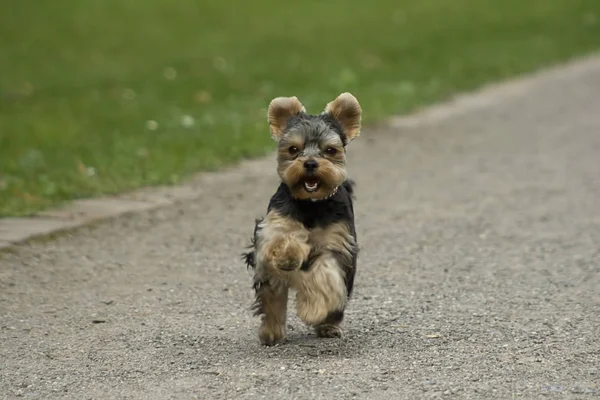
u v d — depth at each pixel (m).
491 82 32.03
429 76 32.09
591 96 28.98
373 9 48.91
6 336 9.88
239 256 13.19
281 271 8.78
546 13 48.03
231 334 9.82
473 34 42.03
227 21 45.81
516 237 14.14
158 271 12.46
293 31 43.00
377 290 11.49
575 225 14.84
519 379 8.33
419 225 14.91
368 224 15.01
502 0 51.91
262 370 8.61
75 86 32.00
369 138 22.73
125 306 10.95
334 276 8.77
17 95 30.50
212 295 11.39
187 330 9.98
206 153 19.91
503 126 24.42
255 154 20.20
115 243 13.75
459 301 10.98
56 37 41.66
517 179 18.41
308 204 9.06
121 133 23.19
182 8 48.12
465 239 14.05
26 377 8.62
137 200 16.28
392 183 18.14
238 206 16.12
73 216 14.98
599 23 45.41
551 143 22.11
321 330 9.62
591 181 18.08
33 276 12.13
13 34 41.75
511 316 10.34
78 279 12.06
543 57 36.94
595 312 10.45
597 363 8.75
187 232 14.44
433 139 22.77
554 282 11.76
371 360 8.86
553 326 9.93
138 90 30.62
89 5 47.69
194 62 36.09
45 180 17.42
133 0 49.12
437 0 51.66
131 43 40.97
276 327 9.32
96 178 17.62
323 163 9.03
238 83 31.09
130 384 8.38
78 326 10.21
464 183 18.11
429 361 8.82
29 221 14.60
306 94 28.08
